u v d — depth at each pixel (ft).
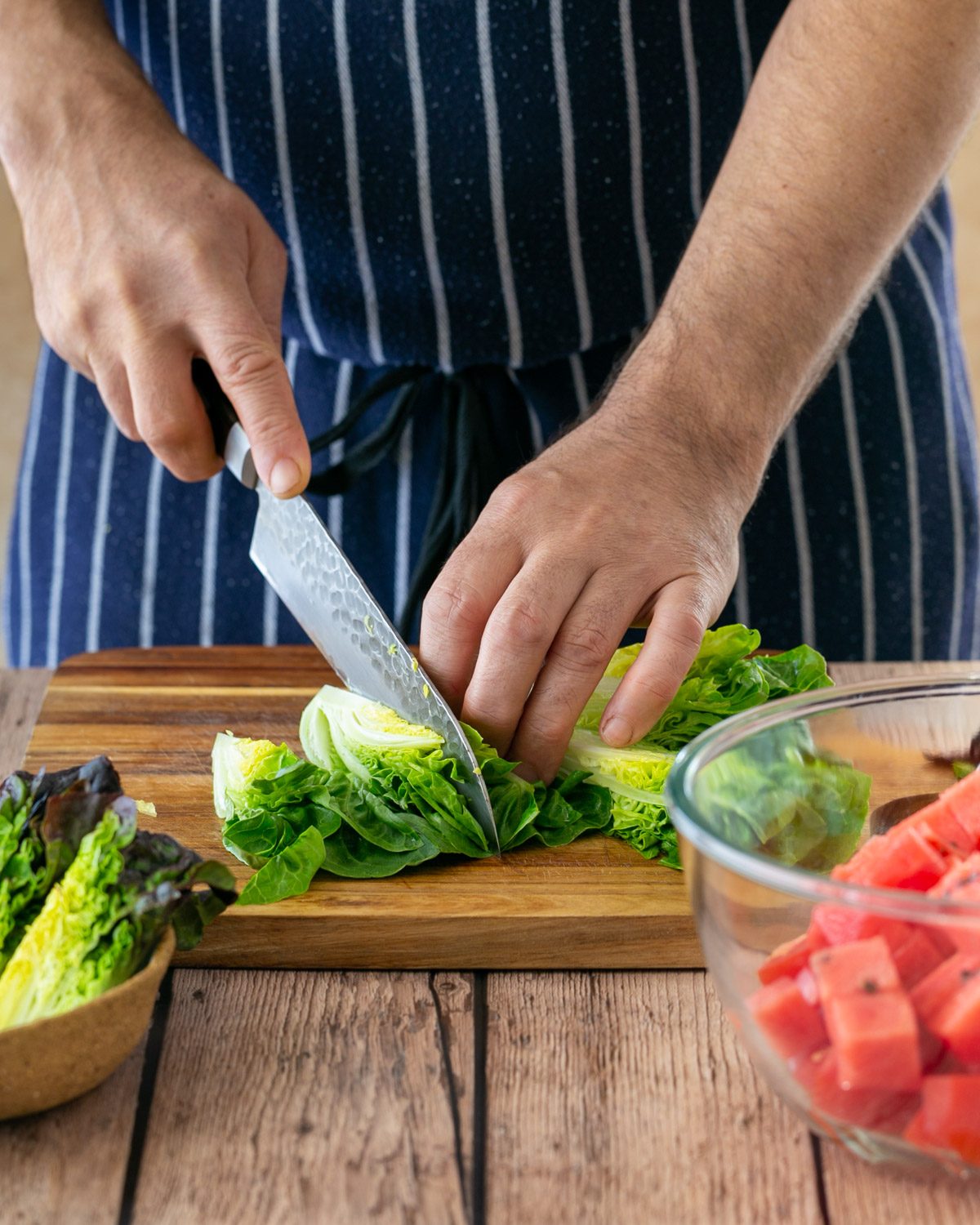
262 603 5.90
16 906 2.80
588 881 3.49
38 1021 2.52
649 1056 2.92
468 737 3.68
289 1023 3.06
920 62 3.98
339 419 5.73
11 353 10.93
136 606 5.96
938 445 6.00
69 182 4.72
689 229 5.39
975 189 11.26
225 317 4.36
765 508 5.75
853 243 4.14
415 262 5.37
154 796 4.05
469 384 5.57
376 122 5.19
